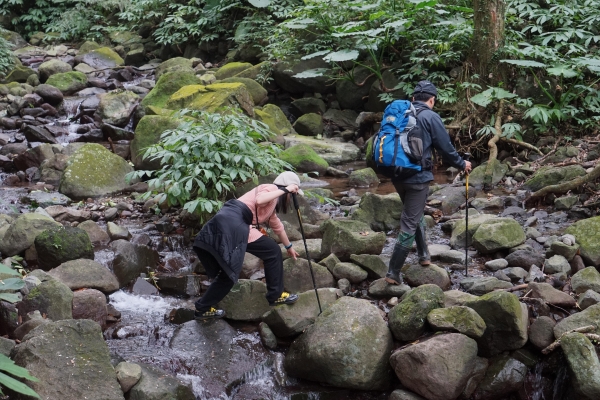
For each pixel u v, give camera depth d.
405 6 9.44
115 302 4.97
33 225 5.42
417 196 4.68
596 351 4.16
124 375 3.75
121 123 9.80
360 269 5.11
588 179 6.48
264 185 4.48
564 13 8.97
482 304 4.29
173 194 5.40
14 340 4.03
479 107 8.63
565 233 5.56
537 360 4.34
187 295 5.10
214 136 5.68
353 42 9.71
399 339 4.32
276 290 4.52
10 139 9.16
